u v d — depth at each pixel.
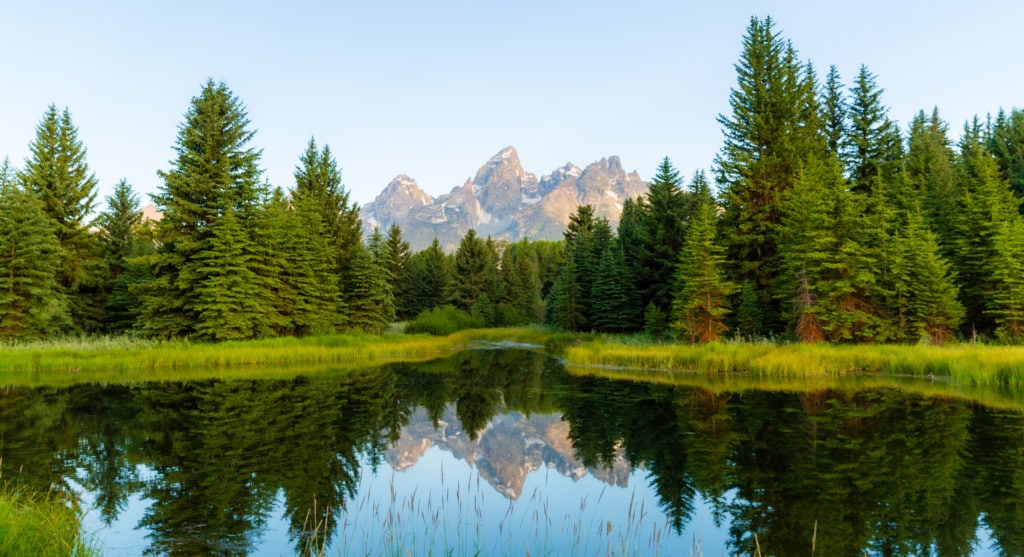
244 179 38.50
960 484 9.94
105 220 46.66
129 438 14.20
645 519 8.79
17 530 6.64
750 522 8.48
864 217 31.34
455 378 28.03
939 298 29.89
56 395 20.95
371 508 9.34
